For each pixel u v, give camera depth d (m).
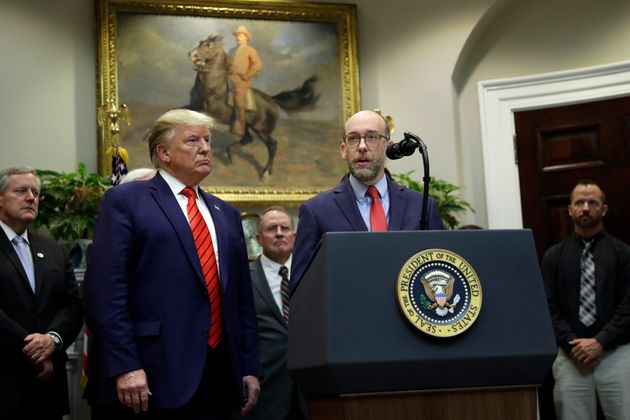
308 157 5.61
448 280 1.58
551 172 5.54
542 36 5.71
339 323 1.52
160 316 2.38
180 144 2.56
